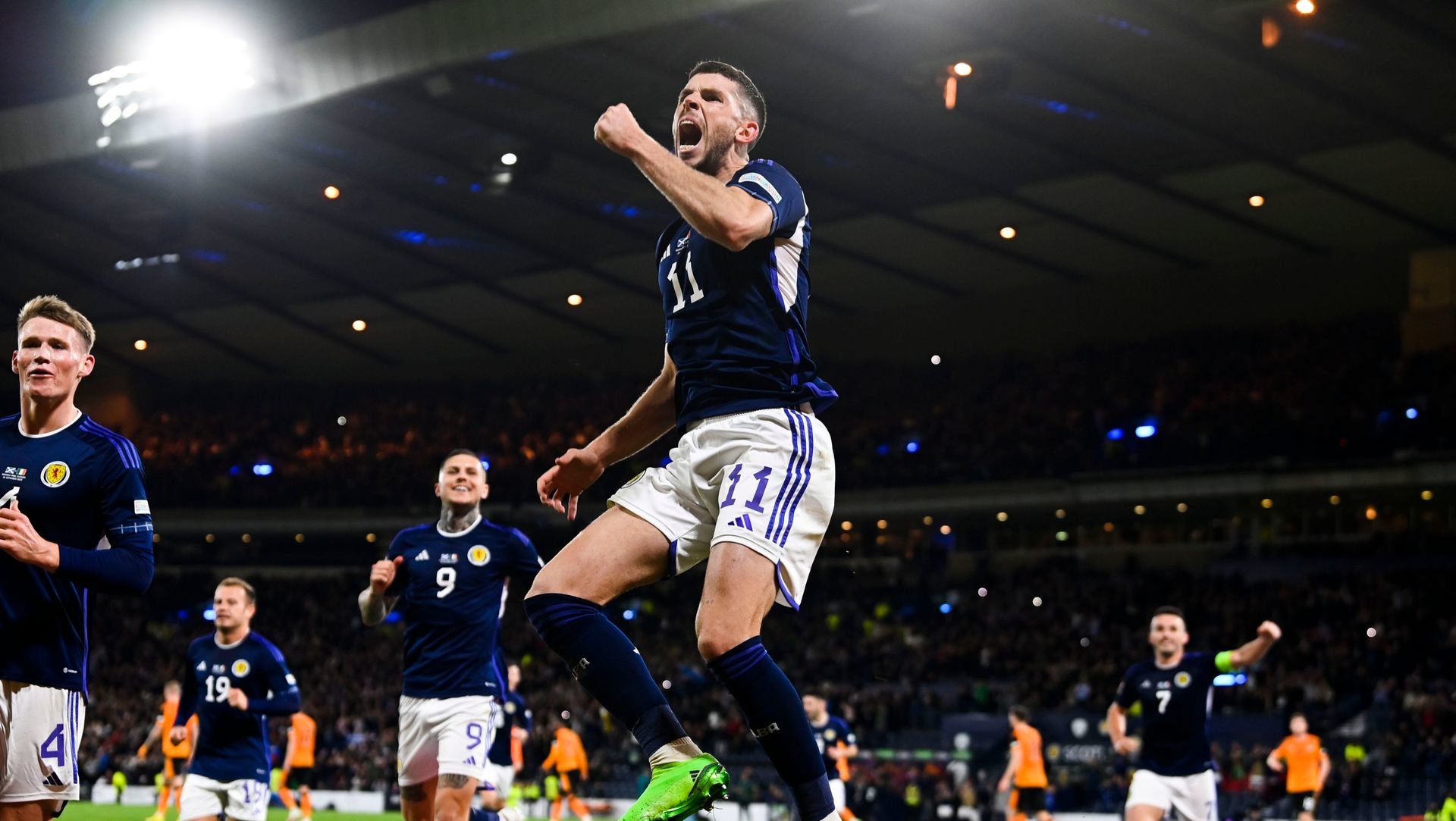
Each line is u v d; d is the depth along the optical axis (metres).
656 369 41.12
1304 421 30.41
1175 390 32.72
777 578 3.33
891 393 37.00
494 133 26.91
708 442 3.45
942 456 34.62
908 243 32.44
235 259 35.03
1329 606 27.80
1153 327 34.66
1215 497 30.52
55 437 4.85
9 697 4.70
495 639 8.20
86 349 4.95
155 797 25.95
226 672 9.05
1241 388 31.88
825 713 13.62
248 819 9.06
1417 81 22.00
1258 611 28.36
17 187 30.59
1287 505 31.48
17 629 4.73
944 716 26.83
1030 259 33.44
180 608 39.00
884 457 35.25
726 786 3.22
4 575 4.73
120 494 4.83
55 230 33.31
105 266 35.75
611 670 3.32
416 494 39.16
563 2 21.09
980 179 27.98
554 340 41.72
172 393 45.62
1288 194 28.05
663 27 20.91
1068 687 27.23
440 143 27.53
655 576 3.50
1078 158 26.41
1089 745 24.06
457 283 36.38
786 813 21.95
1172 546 33.28
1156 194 28.33
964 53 22.31
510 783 11.76
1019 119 25.00
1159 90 23.30
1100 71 22.70
